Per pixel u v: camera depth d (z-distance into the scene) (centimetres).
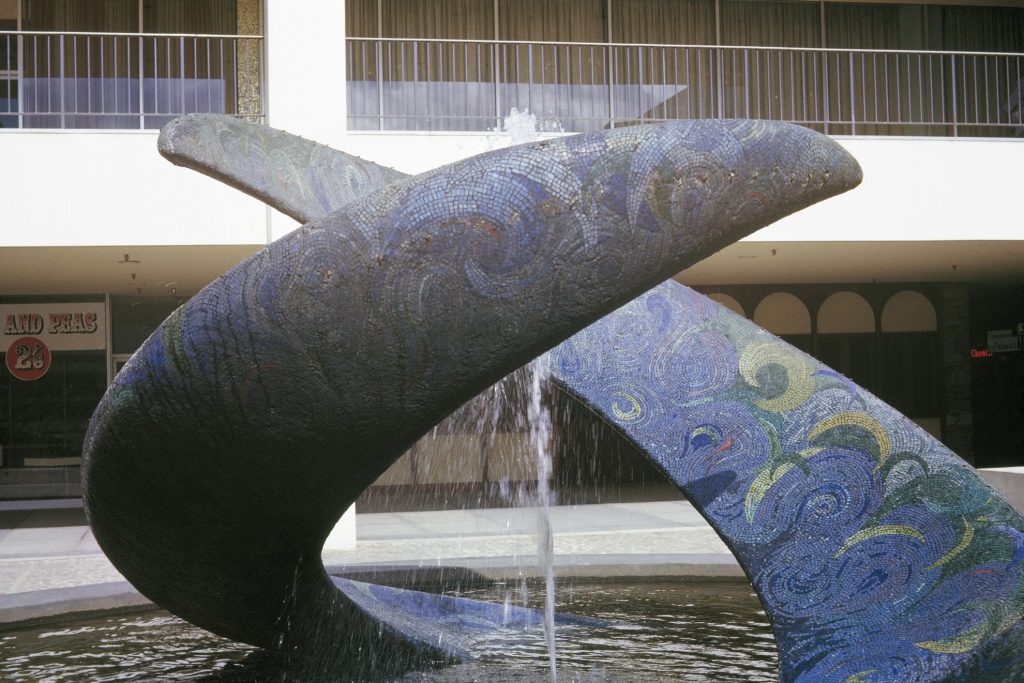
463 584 713
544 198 301
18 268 1247
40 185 1042
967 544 354
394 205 300
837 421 387
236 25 1406
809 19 1528
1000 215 1196
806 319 1755
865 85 1531
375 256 298
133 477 331
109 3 1403
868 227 1180
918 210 1186
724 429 394
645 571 705
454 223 300
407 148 1114
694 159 307
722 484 387
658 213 305
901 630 348
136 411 312
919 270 1553
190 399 306
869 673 339
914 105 1541
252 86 1395
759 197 313
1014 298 1866
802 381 397
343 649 448
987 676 331
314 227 299
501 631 521
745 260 1381
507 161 303
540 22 1470
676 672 442
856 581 364
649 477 1662
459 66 1447
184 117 490
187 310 303
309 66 963
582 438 1633
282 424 308
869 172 1183
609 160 303
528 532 1012
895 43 1546
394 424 312
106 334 1642
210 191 1056
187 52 1400
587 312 308
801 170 316
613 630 534
